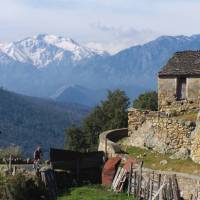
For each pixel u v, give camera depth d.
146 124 77.38
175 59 84.50
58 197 66.44
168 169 65.25
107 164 71.06
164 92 82.19
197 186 57.00
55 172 71.56
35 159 72.06
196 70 79.62
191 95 79.62
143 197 62.94
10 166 70.94
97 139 122.88
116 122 120.31
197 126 68.62
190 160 66.56
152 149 74.81
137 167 66.56
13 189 64.25
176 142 71.50
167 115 78.44
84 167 73.56
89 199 63.59
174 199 58.69
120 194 65.75
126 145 80.31
